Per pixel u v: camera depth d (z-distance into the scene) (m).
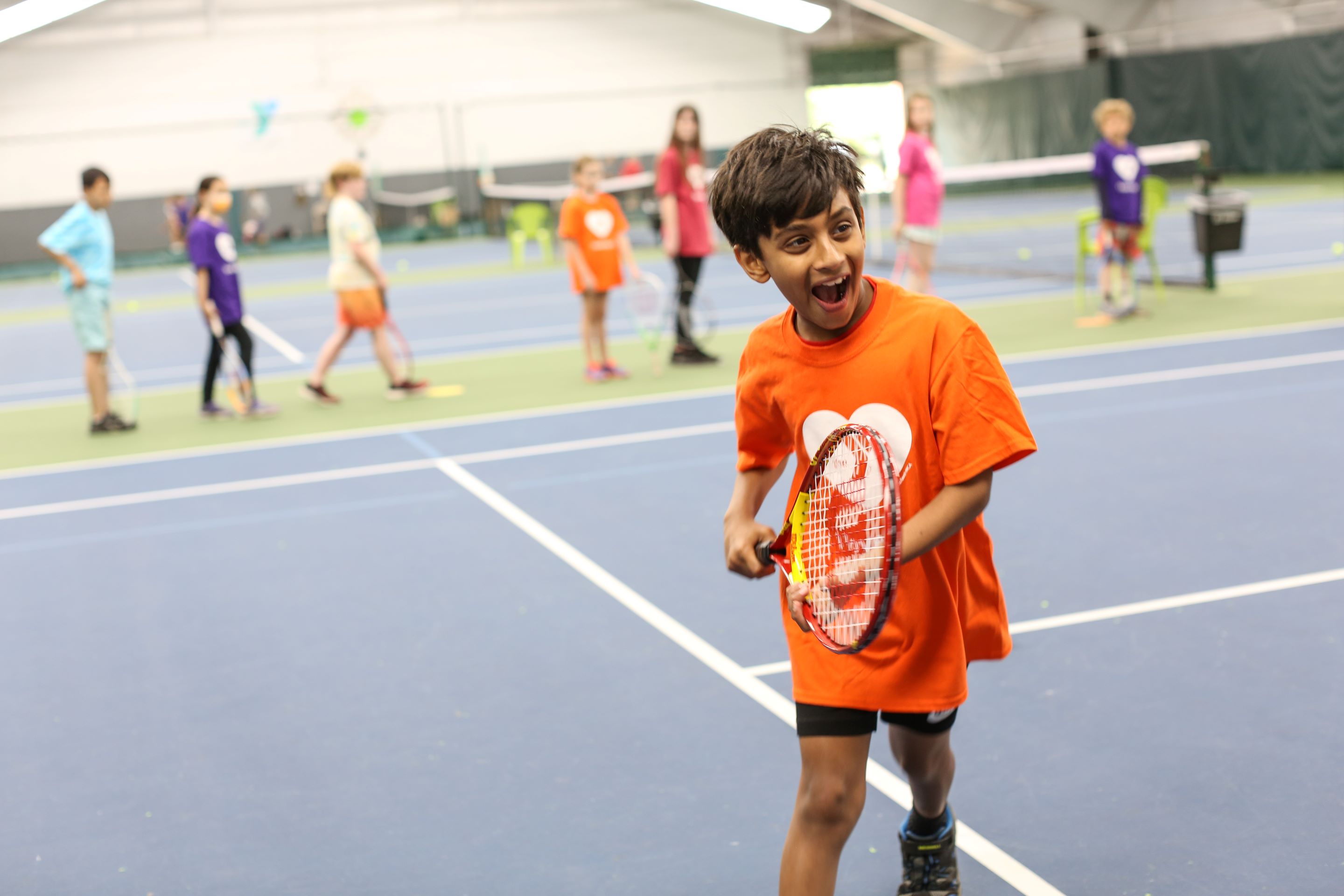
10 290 24.28
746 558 2.25
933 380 2.08
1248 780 3.02
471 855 2.91
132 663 4.34
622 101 32.16
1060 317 11.08
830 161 1.97
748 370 2.31
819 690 2.16
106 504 6.76
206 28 29.58
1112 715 3.43
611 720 3.61
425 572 5.15
